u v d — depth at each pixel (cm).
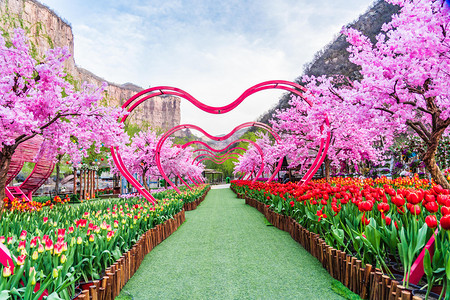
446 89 373
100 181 3250
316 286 267
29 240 253
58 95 471
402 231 206
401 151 992
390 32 458
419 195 229
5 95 417
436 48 352
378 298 201
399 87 405
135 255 337
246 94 739
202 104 755
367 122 495
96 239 272
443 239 195
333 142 1006
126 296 260
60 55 459
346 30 530
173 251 430
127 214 436
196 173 2638
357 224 285
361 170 1462
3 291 149
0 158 461
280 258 365
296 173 2236
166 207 591
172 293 269
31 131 434
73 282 205
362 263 235
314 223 387
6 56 430
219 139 1279
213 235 539
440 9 349
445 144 813
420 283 203
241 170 2945
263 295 255
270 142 2212
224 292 266
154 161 1280
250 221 685
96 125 521
